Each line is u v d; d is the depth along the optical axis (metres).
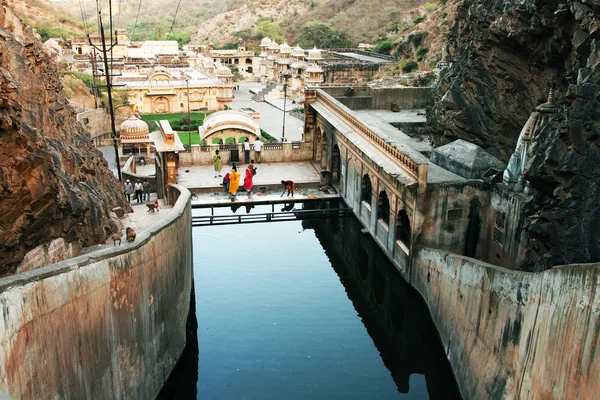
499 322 15.13
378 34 105.56
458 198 21.58
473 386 16.12
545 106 19.70
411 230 22.03
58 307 11.03
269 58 90.12
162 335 16.84
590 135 14.59
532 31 20.23
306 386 18.09
